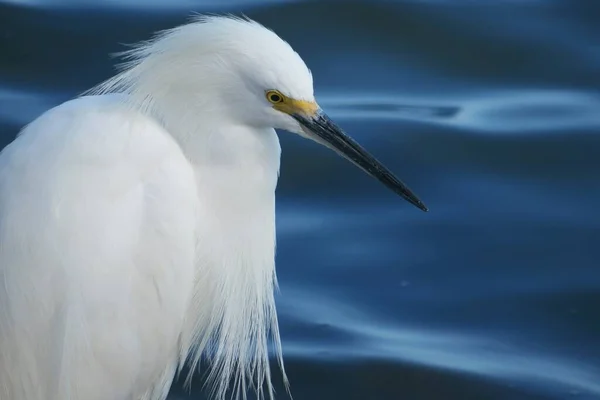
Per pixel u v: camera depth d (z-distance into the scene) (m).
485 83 14.57
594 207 12.73
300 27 15.17
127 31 14.80
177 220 8.05
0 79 14.12
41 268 7.77
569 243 12.28
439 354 10.92
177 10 15.26
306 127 8.14
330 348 10.96
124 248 7.91
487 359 10.89
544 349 11.05
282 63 7.89
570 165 13.29
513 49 15.02
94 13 15.16
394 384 10.59
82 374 7.98
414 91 14.38
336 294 11.67
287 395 10.47
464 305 11.55
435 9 15.47
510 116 13.95
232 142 8.12
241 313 8.80
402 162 13.20
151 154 8.02
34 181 7.86
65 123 8.07
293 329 11.20
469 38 15.14
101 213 7.86
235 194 8.26
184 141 8.15
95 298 7.85
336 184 13.11
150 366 8.38
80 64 14.32
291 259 12.08
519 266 12.01
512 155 13.39
